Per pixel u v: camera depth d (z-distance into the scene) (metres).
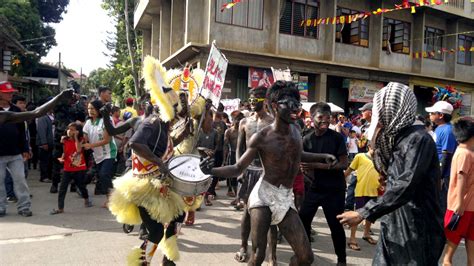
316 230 6.99
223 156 9.09
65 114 9.51
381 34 20.28
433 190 2.82
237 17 16.80
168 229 4.34
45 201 8.53
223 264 5.09
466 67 24.17
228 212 7.95
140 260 4.12
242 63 16.77
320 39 18.80
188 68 5.29
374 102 3.03
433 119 6.72
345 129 12.46
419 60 21.86
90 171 8.88
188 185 4.10
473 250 4.79
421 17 21.64
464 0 22.59
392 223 2.90
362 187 6.24
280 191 3.52
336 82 20.97
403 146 2.82
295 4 18.31
